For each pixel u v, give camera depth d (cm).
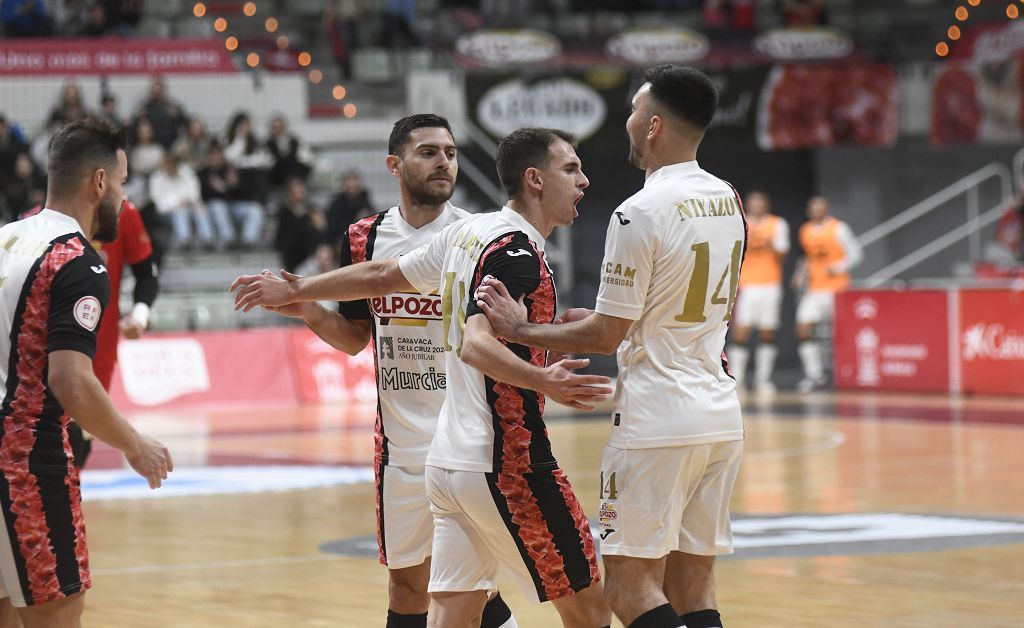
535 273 781
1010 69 4091
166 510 1719
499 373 752
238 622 1091
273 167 3597
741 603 1125
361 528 1562
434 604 817
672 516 786
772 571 1257
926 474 1908
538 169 802
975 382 3158
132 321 1344
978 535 1428
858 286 4306
